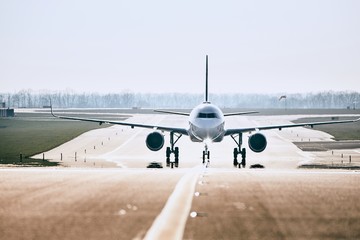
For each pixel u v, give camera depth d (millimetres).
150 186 38500
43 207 29578
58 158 103750
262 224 25547
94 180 42438
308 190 36812
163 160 100062
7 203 30844
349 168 85750
